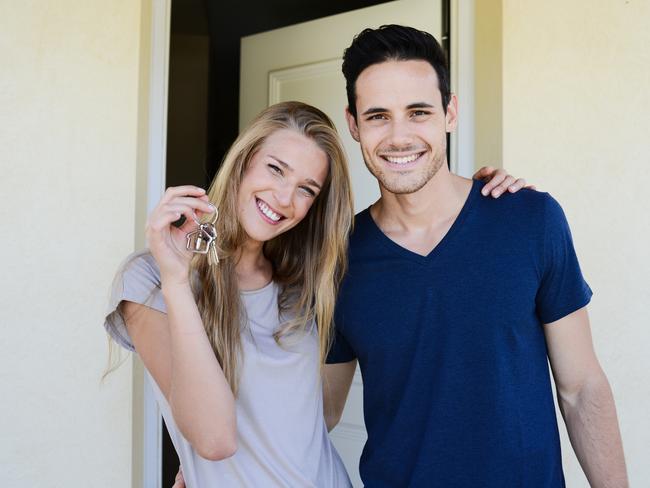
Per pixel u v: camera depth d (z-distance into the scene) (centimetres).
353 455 215
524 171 182
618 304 176
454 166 197
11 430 149
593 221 178
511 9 184
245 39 245
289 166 114
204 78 339
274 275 124
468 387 114
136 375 169
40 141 153
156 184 187
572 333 118
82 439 155
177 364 96
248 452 107
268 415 108
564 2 181
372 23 219
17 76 151
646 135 176
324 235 123
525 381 114
